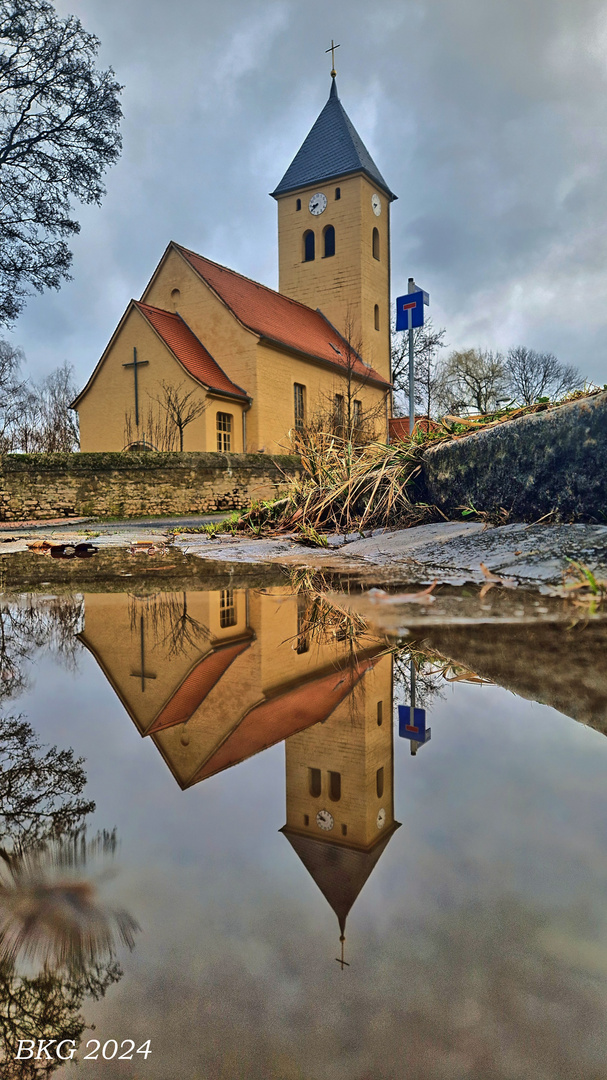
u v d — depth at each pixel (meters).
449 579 2.90
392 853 0.63
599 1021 0.42
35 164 20.72
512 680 1.35
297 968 0.48
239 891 0.58
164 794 0.81
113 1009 0.45
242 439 19.11
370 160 27.33
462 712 1.16
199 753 0.98
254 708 1.25
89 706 1.27
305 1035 0.42
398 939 0.50
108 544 7.33
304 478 7.07
